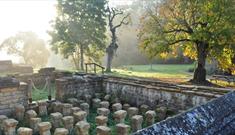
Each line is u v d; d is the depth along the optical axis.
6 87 11.16
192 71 36.00
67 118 9.77
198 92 11.20
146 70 38.22
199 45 21.22
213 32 19.02
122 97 14.53
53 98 14.20
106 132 8.51
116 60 54.66
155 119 11.87
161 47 21.14
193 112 3.37
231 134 3.45
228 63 21.95
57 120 10.20
